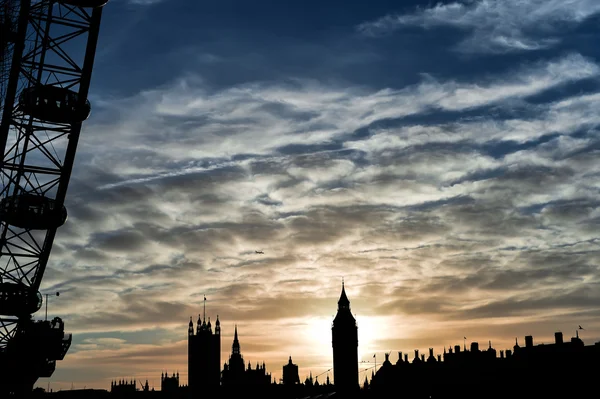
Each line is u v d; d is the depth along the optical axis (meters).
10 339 97.88
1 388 101.94
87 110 81.25
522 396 157.62
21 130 81.38
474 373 184.88
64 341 100.69
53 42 77.81
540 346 166.25
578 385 145.00
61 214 86.19
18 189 83.38
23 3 73.81
